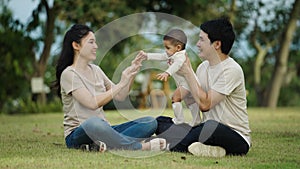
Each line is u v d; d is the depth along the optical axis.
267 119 16.41
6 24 26.45
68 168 6.51
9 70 26.88
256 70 34.69
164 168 6.52
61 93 8.17
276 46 37.12
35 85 25.88
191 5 29.38
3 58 26.69
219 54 7.71
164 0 29.45
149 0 29.22
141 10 28.36
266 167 6.78
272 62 41.06
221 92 7.57
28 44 26.36
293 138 10.20
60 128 13.30
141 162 6.94
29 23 26.27
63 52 8.10
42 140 9.95
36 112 25.59
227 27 7.67
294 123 14.45
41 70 26.38
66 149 8.16
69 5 25.23
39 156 7.53
